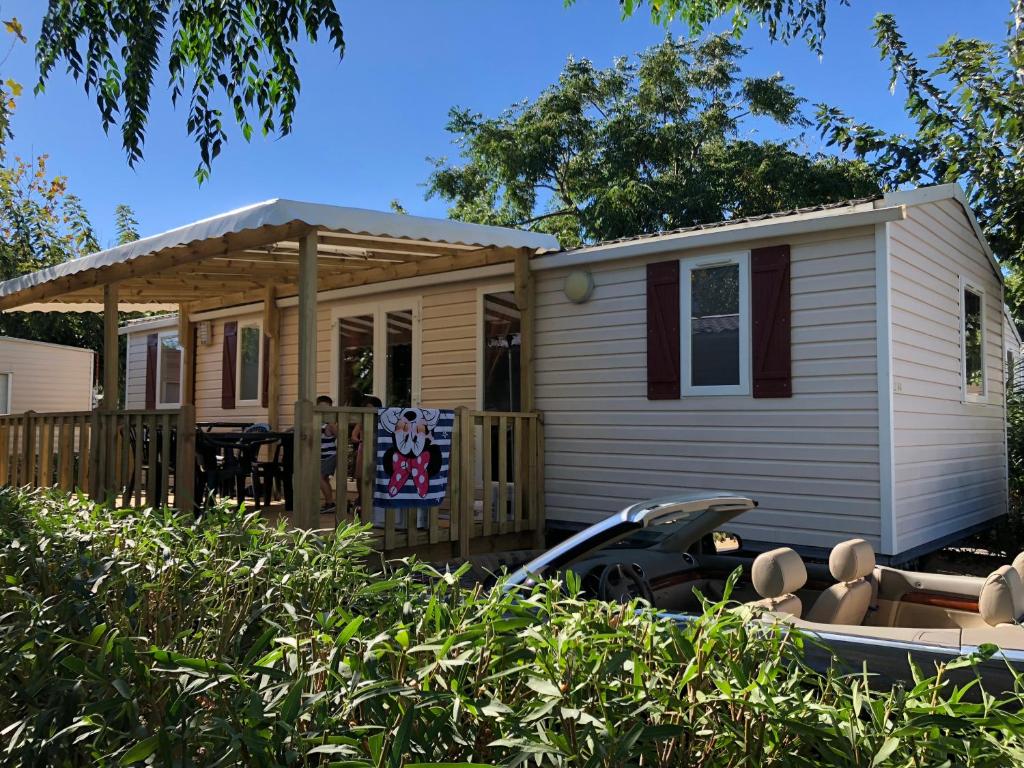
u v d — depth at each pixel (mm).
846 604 3623
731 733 1646
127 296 11719
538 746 1511
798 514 7008
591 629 2016
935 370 7801
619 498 8102
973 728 1616
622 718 1619
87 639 2447
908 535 6891
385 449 6848
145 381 15070
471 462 7578
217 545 3441
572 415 8484
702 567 4691
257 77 6496
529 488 8430
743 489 7324
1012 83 12219
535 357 8781
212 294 11961
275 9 6152
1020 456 11406
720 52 24891
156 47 6305
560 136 24375
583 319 8453
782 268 7191
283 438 8508
